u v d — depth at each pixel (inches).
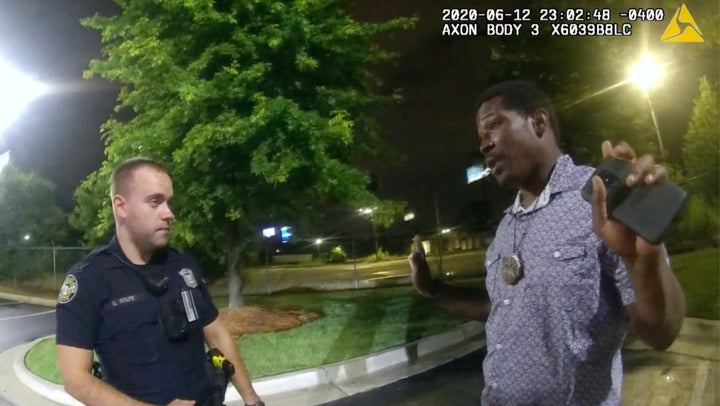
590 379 66.6
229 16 359.9
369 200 384.5
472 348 370.3
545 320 67.7
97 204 707.4
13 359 440.5
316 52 390.9
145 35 375.9
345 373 323.9
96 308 100.1
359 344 363.6
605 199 55.0
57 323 100.3
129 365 100.3
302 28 367.6
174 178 384.2
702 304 343.6
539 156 73.7
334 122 364.5
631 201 54.3
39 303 775.7
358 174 390.9
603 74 544.7
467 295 95.0
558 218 68.6
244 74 355.3
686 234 519.8
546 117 74.7
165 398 100.6
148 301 102.7
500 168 75.7
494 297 75.4
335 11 402.9
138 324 101.0
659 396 235.0
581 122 559.2
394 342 366.3
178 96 367.9
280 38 362.9
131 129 399.2
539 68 556.7
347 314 452.1
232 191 387.9
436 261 1002.1
